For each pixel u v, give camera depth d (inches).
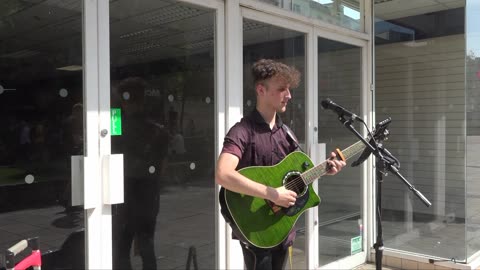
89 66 92.6
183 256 112.7
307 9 142.1
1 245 83.8
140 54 102.7
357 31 162.2
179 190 111.6
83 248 93.4
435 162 168.4
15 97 84.4
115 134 98.3
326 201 151.6
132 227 102.7
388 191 171.8
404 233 169.9
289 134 86.9
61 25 89.9
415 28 172.6
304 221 143.3
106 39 95.5
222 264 119.1
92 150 93.2
